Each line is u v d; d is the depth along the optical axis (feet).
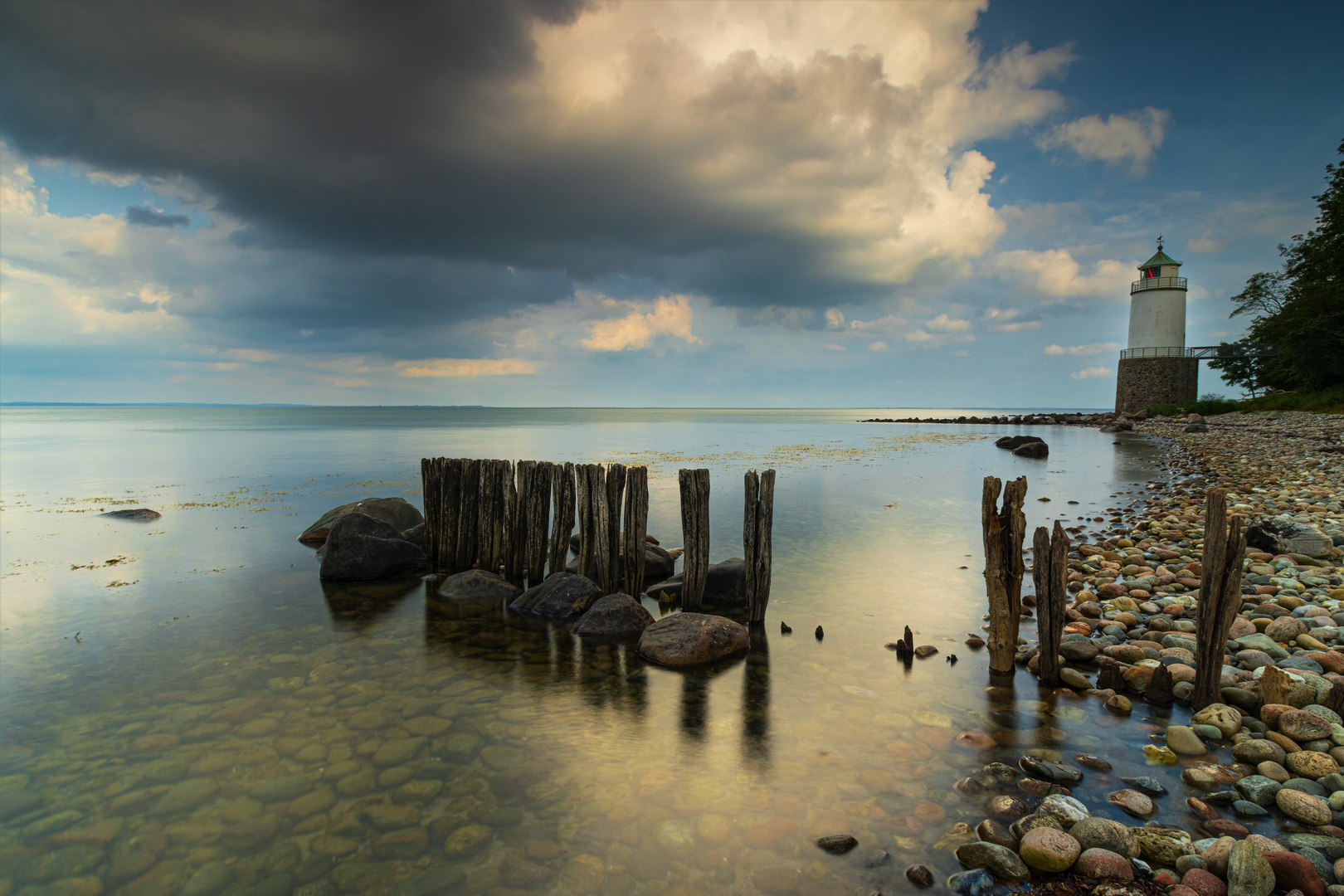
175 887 14.24
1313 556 36.35
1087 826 14.88
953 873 14.24
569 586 34.32
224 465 108.88
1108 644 26.71
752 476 31.30
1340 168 153.89
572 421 374.22
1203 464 88.53
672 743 20.10
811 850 15.02
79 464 112.06
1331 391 161.99
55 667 26.50
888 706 22.47
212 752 19.80
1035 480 84.79
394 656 27.81
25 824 16.42
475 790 17.66
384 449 144.97
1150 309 224.33
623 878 14.21
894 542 50.14
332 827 16.11
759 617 31.58
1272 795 16.16
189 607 34.73
